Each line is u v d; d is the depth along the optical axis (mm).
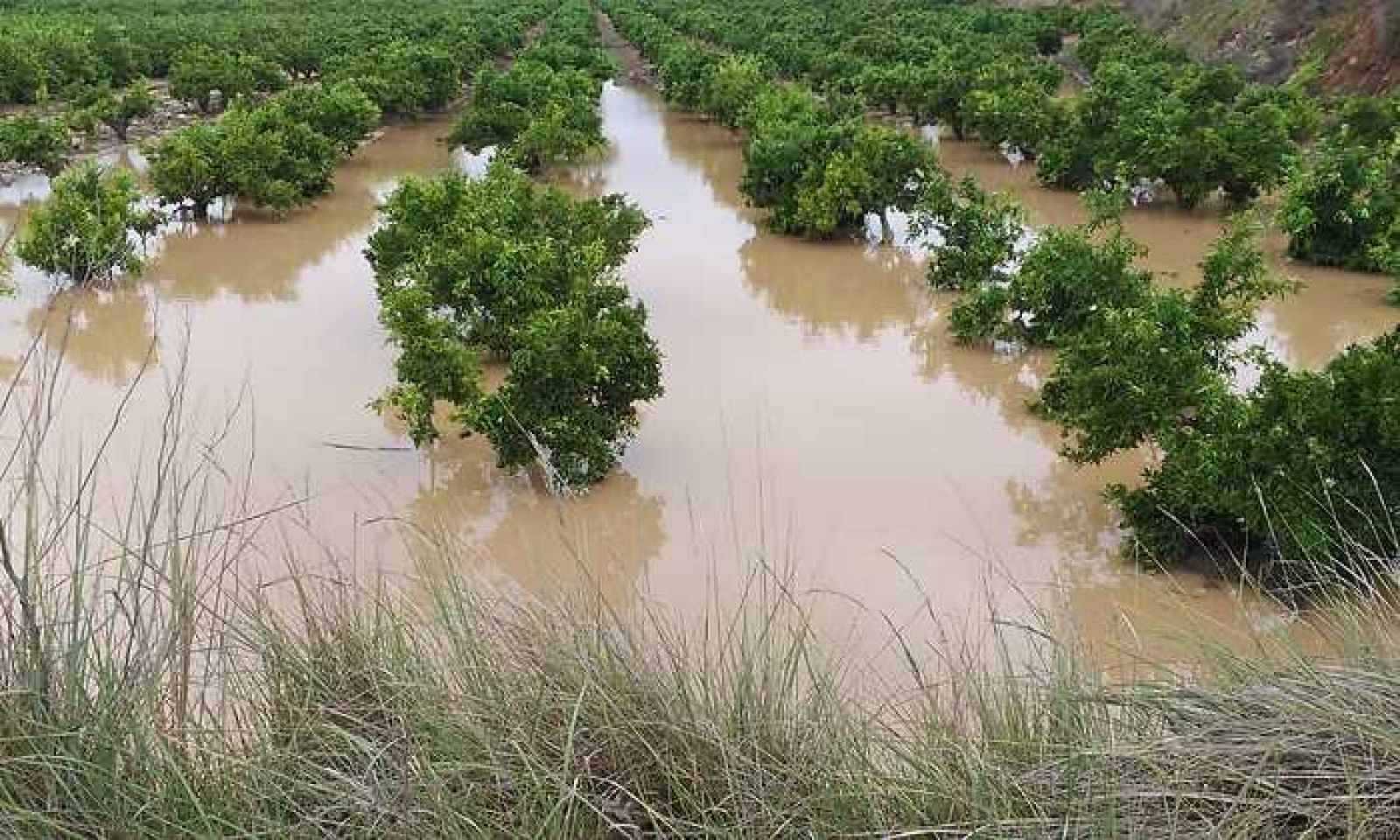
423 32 46375
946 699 5254
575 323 11305
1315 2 32531
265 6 57500
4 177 26547
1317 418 8734
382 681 4434
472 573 6145
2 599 4434
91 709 3984
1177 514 9414
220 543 8680
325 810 3895
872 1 56500
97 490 10312
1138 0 45375
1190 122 22422
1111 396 10312
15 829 3639
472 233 14898
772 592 9164
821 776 4234
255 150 22906
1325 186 18500
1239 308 12875
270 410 13289
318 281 19281
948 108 30484
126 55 38094
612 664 4523
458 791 4078
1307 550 7762
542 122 26656
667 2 61688
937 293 18516
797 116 24953
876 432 12758
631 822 4098
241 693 4512
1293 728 4207
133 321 16953
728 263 20156
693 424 12984
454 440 12578
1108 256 14852
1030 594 9164
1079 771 4141
